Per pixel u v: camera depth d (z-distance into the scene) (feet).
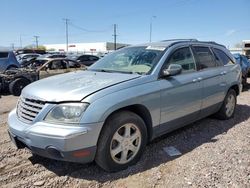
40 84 13.30
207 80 17.34
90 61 69.77
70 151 10.94
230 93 20.38
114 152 12.17
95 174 12.39
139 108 13.17
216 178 11.74
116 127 11.98
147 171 12.57
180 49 16.22
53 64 42.01
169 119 14.69
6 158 14.17
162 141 16.15
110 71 15.37
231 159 13.51
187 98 15.64
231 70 20.21
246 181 11.49
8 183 11.81
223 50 20.57
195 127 18.70
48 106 11.47
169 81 14.52
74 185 11.60
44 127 11.23
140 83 13.25
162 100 14.02
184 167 12.86
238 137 16.70
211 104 18.13
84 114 11.13
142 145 13.24
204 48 18.45
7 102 31.12
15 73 37.35
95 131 11.29
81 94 11.51
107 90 12.01
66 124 11.10
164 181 11.70
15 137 12.39
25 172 12.73
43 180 12.01
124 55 16.51
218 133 17.49
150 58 15.10
